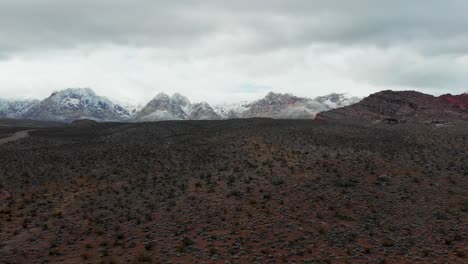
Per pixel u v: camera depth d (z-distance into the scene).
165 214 32.72
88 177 48.34
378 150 56.72
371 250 24.78
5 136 103.88
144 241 26.98
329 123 92.81
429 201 34.19
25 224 31.20
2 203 37.75
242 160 51.03
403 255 24.20
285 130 77.06
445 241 26.05
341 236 27.02
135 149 68.06
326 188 37.44
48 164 56.97
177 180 43.78
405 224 29.27
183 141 73.69
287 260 23.25
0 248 26.78
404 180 40.31
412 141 66.62
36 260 24.42
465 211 31.64
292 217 30.42
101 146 73.56
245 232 27.73
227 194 36.56
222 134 77.06
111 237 28.25
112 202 37.22
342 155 51.91
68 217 33.47
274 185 38.72
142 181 44.75
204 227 29.06
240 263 22.91
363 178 40.75
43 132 107.69
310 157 50.59
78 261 23.97
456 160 50.25
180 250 24.89
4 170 52.34
